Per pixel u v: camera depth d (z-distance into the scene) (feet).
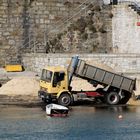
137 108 355.77
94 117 327.88
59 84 354.13
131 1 445.78
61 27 443.73
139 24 435.12
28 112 337.52
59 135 294.66
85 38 445.78
